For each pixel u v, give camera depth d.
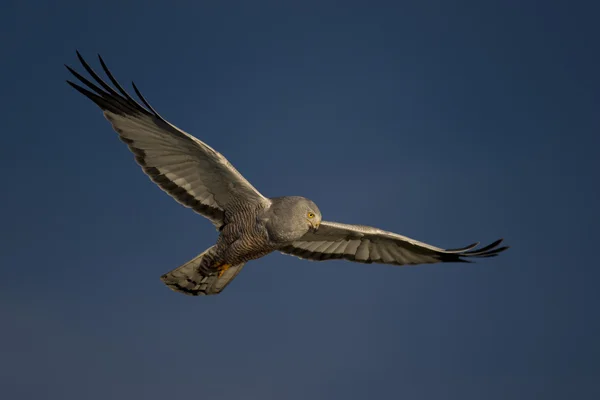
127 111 11.76
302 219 11.99
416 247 14.26
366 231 13.55
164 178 12.31
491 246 13.78
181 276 12.95
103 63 11.43
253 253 12.53
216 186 12.38
